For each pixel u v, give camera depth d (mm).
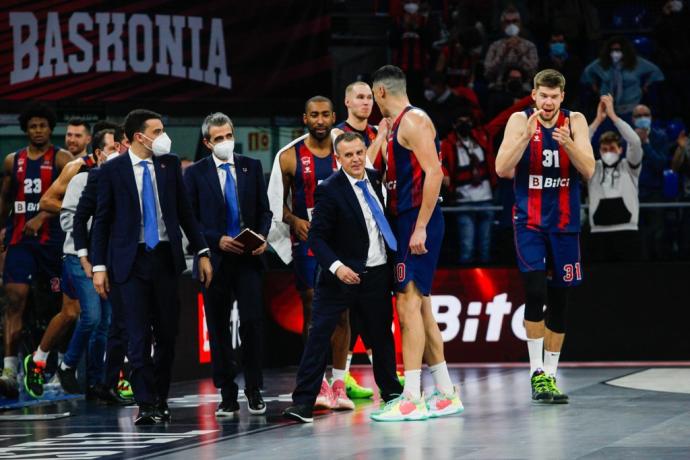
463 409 20969
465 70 39531
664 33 40062
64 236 27297
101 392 24938
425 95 38250
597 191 32438
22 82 33500
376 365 21125
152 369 20828
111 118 34188
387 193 20531
